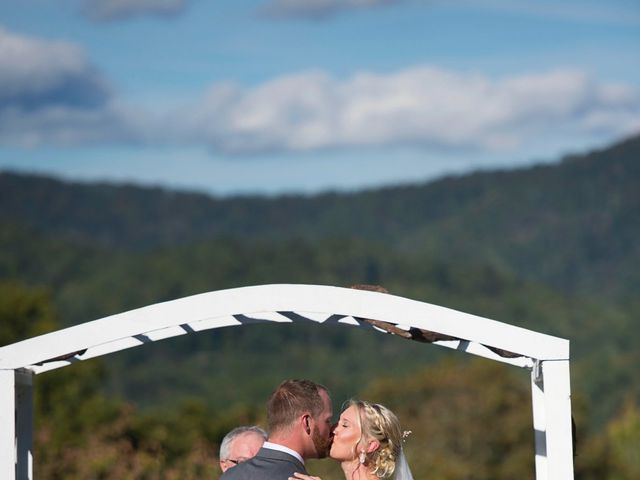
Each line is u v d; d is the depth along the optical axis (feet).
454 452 165.99
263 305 23.48
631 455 197.16
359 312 23.52
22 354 23.82
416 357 352.90
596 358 344.90
